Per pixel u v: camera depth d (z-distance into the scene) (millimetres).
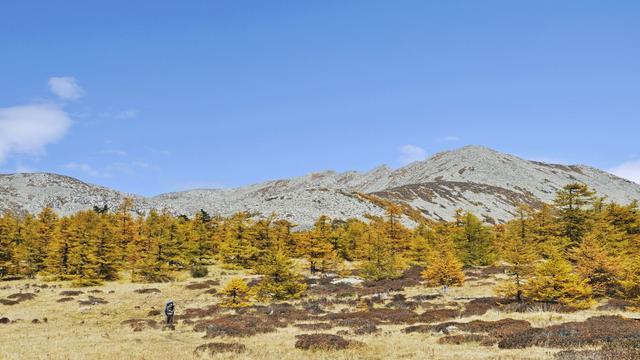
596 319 26406
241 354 20781
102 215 87812
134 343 25188
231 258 76375
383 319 33875
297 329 29875
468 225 71562
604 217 58125
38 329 33031
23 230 76250
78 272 60656
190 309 43062
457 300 44375
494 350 19781
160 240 68250
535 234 59688
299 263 78188
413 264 73062
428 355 19469
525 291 36969
